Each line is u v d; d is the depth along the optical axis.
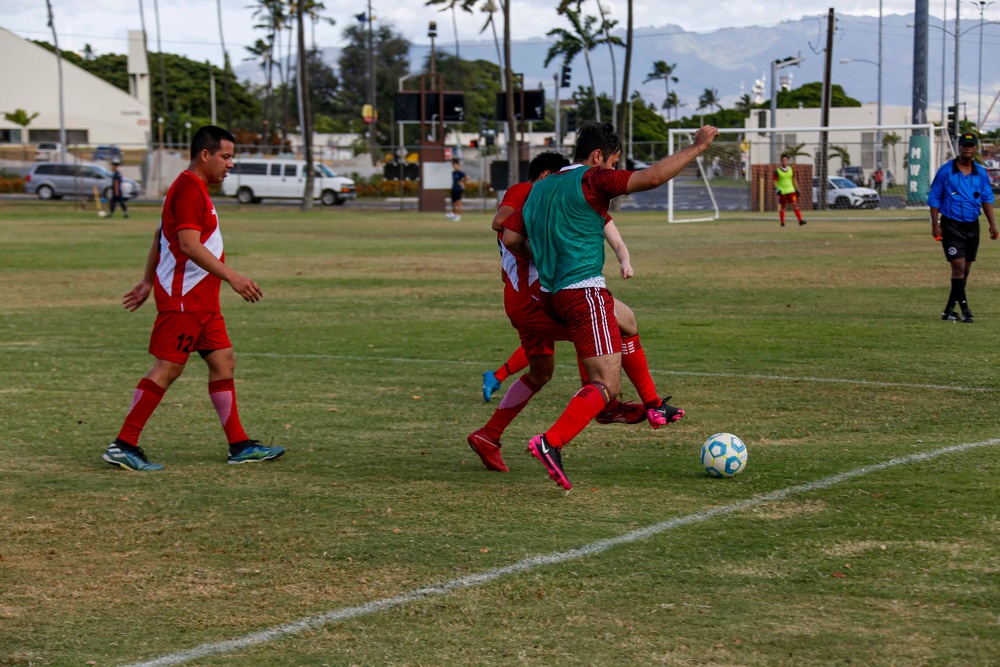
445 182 79.50
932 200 21.28
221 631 6.84
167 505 9.73
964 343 18.73
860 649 6.36
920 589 7.28
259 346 19.75
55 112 128.75
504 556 8.16
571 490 10.10
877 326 20.94
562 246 9.88
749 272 32.12
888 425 12.65
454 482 10.51
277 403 14.67
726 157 77.31
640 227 56.84
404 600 7.30
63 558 8.27
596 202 9.80
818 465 10.73
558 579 7.63
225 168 11.24
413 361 18.06
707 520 8.98
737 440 10.47
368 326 22.31
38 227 56.97
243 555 8.30
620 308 11.33
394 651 6.48
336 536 8.73
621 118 78.19
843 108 119.50
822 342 19.12
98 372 17.27
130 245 45.00
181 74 187.75
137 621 7.02
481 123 183.50
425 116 80.38
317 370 17.23
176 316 11.13
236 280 10.97
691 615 6.94
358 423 13.41
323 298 27.36
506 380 16.48
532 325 10.67
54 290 29.44
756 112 121.38
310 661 6.36
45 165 88.12
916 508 9.11
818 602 7.10
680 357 17.83
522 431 12.93
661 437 12.38
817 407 13.79
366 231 55.78
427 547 8.41
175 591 7.56
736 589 7.38
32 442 12.42
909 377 15.70
